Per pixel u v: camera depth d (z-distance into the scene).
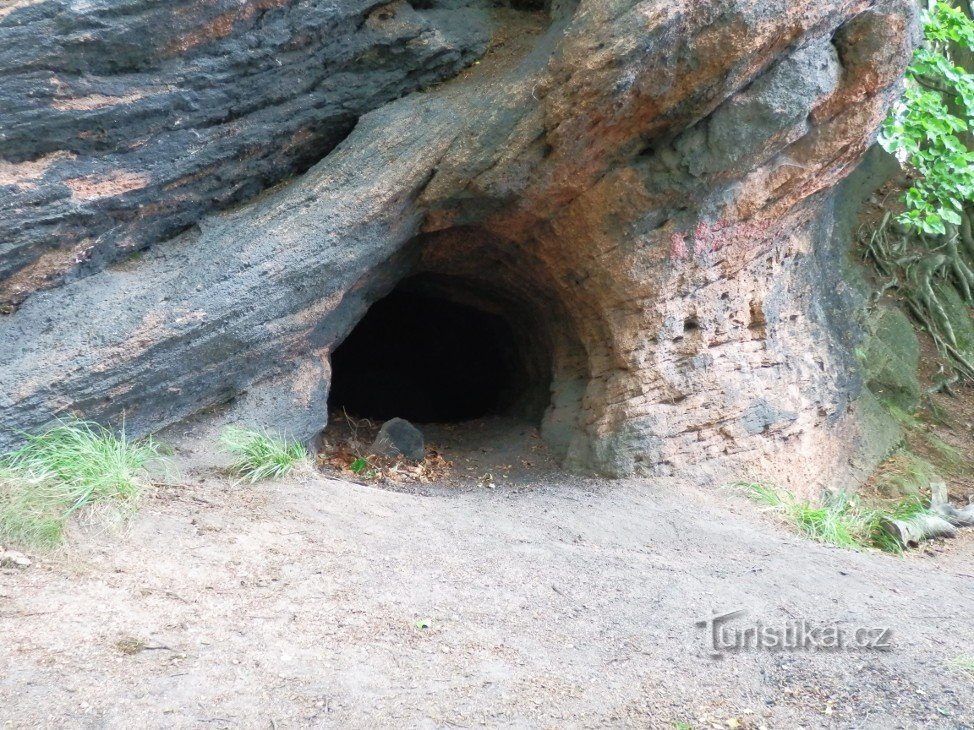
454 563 5.38
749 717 3.95
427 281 9.09
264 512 5.68
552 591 5.14
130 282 6.04
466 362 11.52
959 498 8.98
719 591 5.37
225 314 6.14
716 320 7.55
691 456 7.52
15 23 5.44
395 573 5.13
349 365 11.92
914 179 11.09
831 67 6.55
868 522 7.62
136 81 5.89
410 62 6.87
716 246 7.26
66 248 5.84
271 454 6.26
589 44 5.96
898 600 5.55
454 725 3.70
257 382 6.70
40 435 5.52
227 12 6.01
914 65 9.06
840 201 11.14
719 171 6.71
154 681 3.82
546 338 8.88
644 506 6.84
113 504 5.24
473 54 7.06
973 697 4.19
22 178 5.59
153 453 6.02
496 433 8.84
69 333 5.70
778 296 7.98
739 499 7.42
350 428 8.78
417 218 6.99
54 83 5.58
